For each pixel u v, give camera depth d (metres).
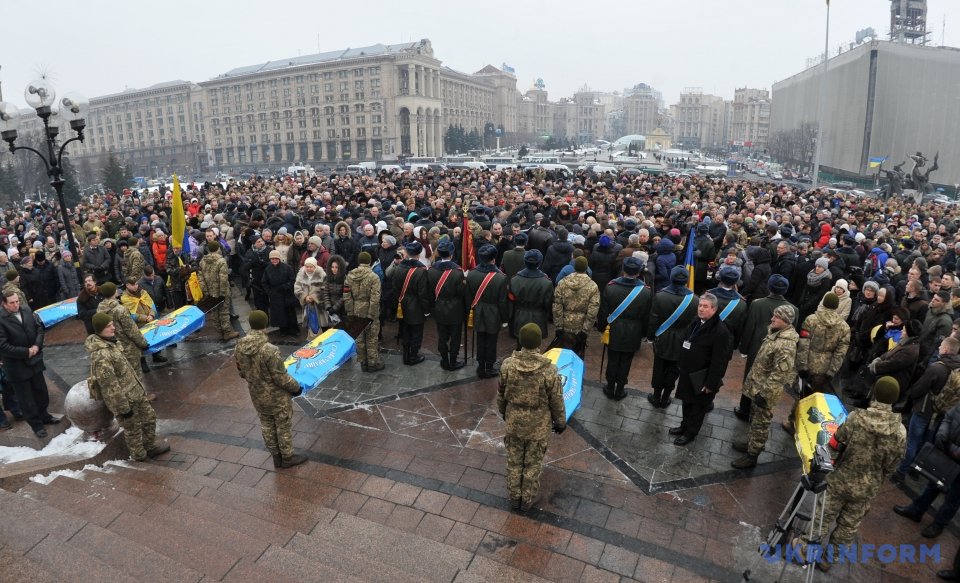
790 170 86.56
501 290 8.66
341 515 5.54
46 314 10.93
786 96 96.19
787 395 8.62
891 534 5.64
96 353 6.29
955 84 54.72
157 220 15.59
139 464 6.70
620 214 17.23
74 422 6.89
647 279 10.05
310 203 17.44
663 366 7.82
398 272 9.20
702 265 12.28
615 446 7.07
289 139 128.38
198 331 11.53
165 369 9.62
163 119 141.50
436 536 5.41
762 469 6.63
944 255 13.02
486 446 7.03
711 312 6.54
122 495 5.60
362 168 61.84
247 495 5.95
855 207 22.53
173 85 138.88
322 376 7.46
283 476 6.44
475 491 6.12
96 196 28.16
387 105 118.94
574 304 7.94
